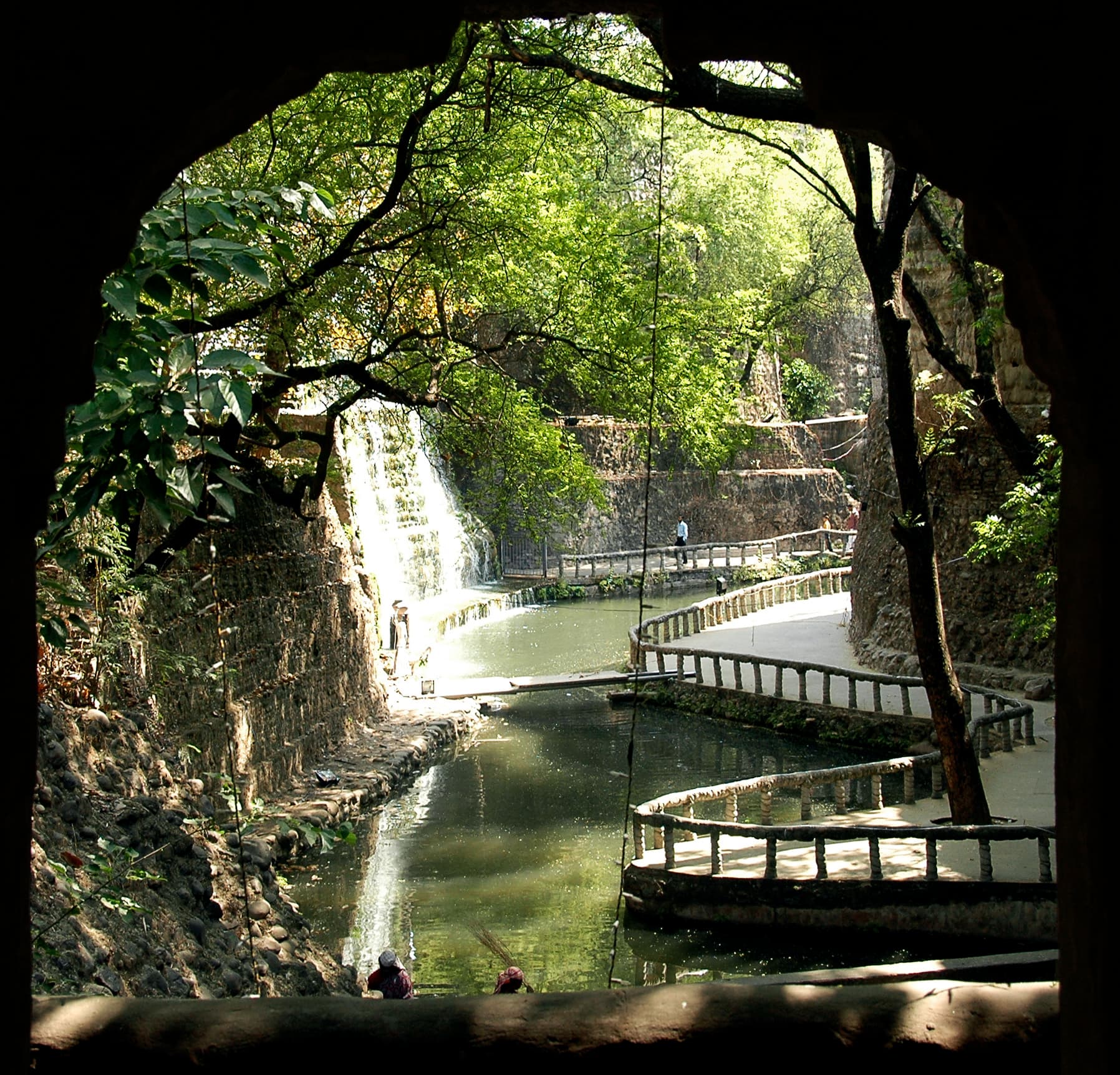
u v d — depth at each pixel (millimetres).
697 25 2871
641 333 14680
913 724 20219
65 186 2572
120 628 10266
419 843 15883
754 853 14008
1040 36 2613
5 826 2516
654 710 24250
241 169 10508
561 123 12852
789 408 53906
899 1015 3314
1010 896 12117
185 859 8062
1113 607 2604
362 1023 3281
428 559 33906
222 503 4410
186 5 2596
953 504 23453
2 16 2387
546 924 13109
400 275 13586
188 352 4258
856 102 2900
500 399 15523
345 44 2799
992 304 12844
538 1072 3236
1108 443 2641
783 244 38344
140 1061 3225
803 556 44781
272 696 16391
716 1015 3301
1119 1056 2555
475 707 23312
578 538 40594
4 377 2477
